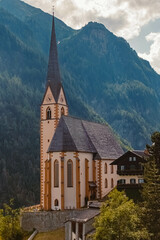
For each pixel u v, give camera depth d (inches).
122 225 2277.3
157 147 2960.1
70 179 3818.9
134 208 2509.8
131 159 3676.2
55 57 4820.4
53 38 4909.0
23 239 3435.0
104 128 4800.7
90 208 3307.1
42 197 4522.6
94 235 2395.4
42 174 4589.1
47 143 4596.5
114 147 4670.3
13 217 3646.7
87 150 4077.3
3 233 3462.1
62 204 3740.2
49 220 3449.8
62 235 3292.3
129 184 3526.1
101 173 4146.2
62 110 4677.7
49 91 4655.5
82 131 4227.4
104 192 4192.9
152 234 2313.0
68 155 3838.6
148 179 2696.9
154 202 2539.4
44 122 4648.1
